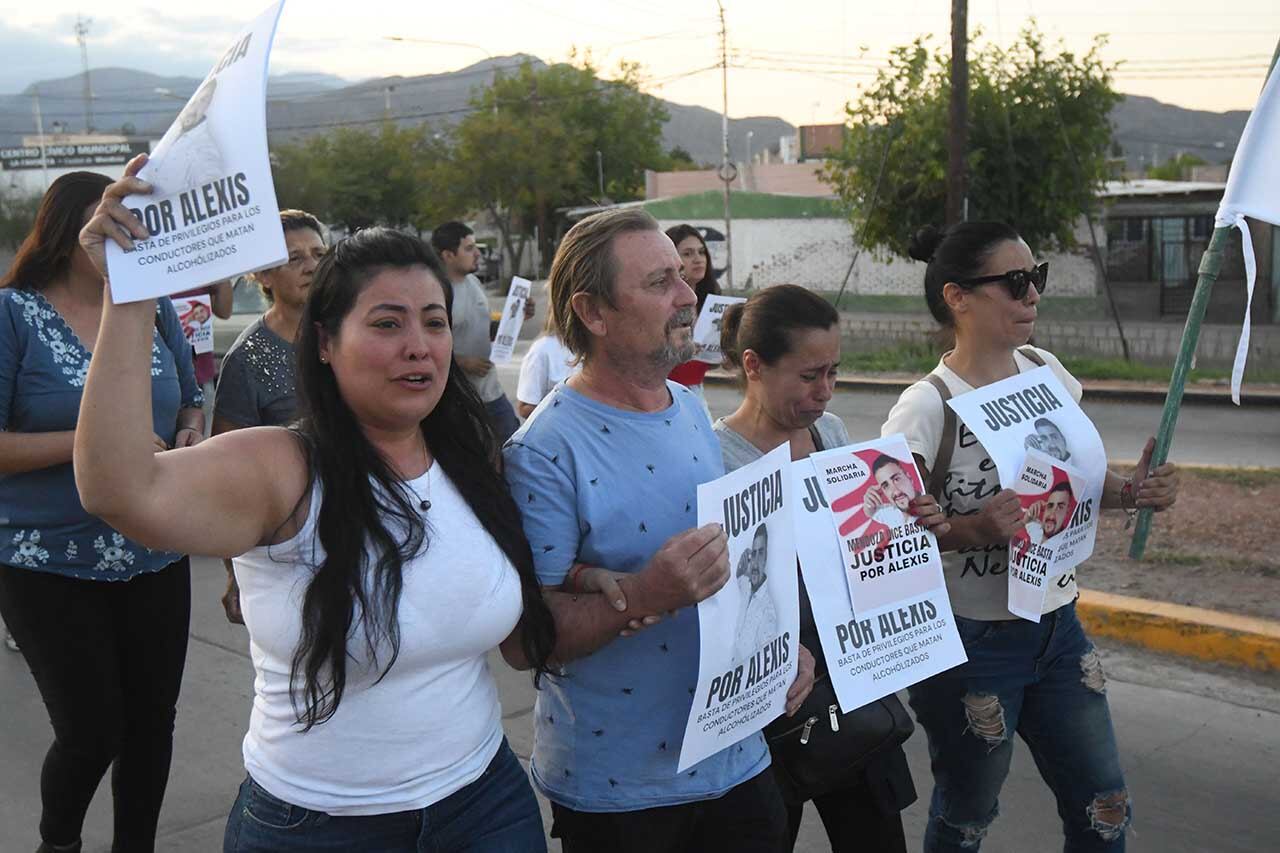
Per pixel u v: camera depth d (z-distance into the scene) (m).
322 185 49.38
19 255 3.32
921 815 4.14
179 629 3.44
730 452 2.85
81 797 3.35
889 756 2.83
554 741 2.40
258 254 1.75
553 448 2.31
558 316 2.43
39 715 5.07
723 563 2.15
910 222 22.50
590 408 2.37
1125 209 28.39
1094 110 21.50
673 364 2.37
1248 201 3.04
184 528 1.88
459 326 6.90
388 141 51.31
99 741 3.28
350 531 2.01
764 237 34.69
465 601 2.11
